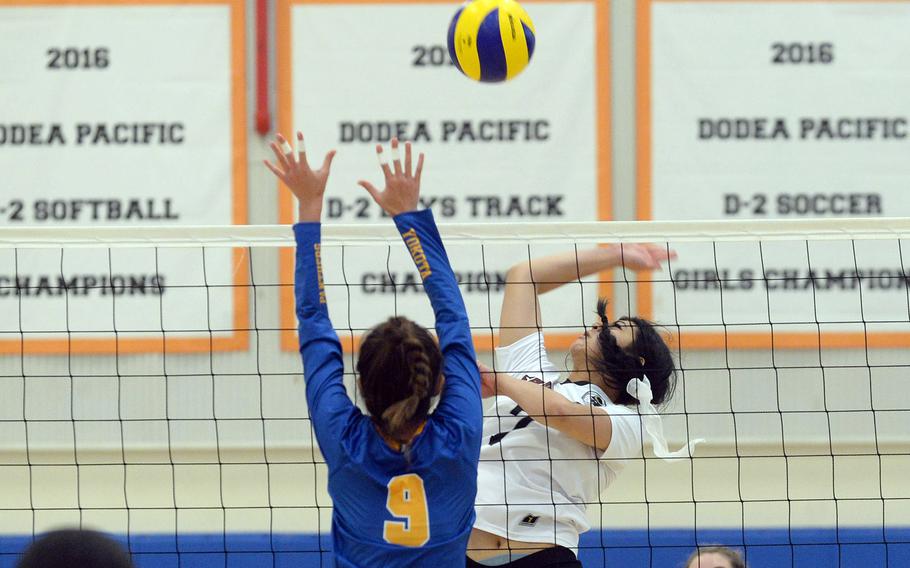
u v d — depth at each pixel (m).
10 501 16.69
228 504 16.50
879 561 14.43
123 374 17.59
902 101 17.91
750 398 17.52
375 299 17.52
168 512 16.23
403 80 17.98
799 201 17.95
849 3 17.91
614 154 18.03
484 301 17.38
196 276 17.72
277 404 17.55
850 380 17.50
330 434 6.33
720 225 9.34
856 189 17.92
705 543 14.28
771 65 17.97
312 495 16.80
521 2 18.02
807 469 17.30
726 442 17.44
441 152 17.95
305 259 6.78
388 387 6.20
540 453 8.35
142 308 17.67
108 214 18.02
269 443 17.50
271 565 14.28
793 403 17.48
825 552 14.45
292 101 18.02
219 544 14.26
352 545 6.39
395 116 17.98
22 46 17.97
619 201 18.03
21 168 17.97
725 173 17.98
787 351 17.56
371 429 6.37
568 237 9.32
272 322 17.62
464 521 6.45
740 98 17.98
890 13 17.89
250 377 17.56
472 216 17.95
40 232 9.32
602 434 8.09
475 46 10.71
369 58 18.02
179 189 18.03
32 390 17.56
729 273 17.62
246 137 18.08
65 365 17.64
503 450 8.40
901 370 17.47
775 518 15.83
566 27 17.97
